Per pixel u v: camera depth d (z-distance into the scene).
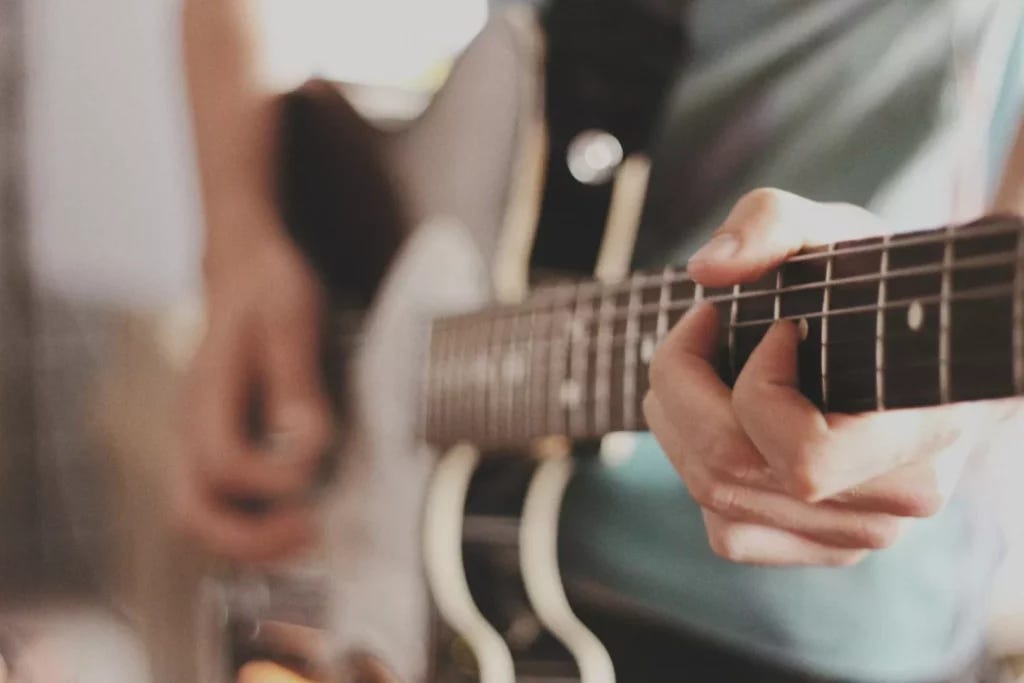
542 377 0.75
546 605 0.82
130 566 1.43
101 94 1.63
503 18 0.87
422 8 1.47
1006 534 0.81
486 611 0.83
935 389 0.58
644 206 0.85
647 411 0.67
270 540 0.97
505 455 0.83
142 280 1.65
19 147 1.59
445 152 0.89
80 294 1.63
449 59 1.47
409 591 0.87
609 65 0.85
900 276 0.59
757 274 0.62
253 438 0.99
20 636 1.41
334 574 0.93
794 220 0.62
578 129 0.85
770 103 0.83
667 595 0.80
